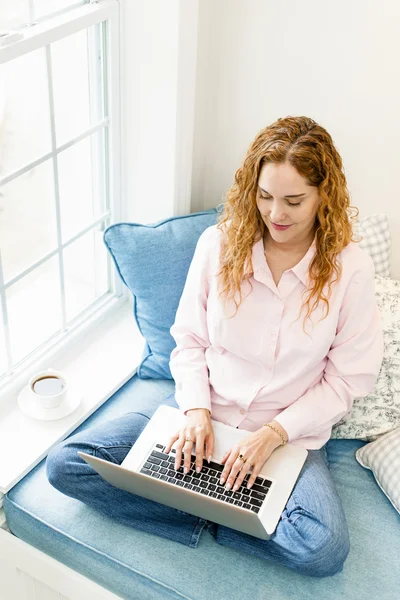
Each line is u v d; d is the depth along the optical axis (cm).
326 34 198
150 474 167
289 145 154
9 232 196
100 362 216
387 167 209
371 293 171
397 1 187
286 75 208
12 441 188
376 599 158
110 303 237
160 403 194
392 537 171
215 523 172
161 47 200
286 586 161
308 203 158
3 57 166
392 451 181
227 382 180
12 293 204
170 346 206
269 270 169
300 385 177
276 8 200
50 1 186
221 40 210
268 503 161
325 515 159
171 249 204
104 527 173
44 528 174
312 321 169
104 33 202
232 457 166
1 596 196
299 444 177
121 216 232
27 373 207
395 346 191
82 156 214
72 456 172
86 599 175
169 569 164
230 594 159
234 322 174
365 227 208
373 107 202
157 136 213
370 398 191
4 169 187
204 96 219
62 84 197
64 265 221
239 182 168
